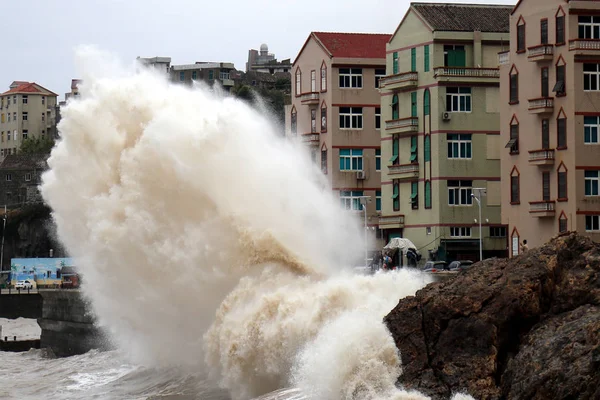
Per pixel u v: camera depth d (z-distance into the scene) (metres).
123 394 44.94
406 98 94.81
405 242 85.19
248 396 38.41
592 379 27.23
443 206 90.88
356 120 103.94
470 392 30.05
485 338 30.83
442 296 31.80
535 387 28.36
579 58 75.69
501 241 92.06
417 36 93.62
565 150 76.31
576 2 76.06
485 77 91.38
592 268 31.78
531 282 31.33
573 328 29.22
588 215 75.69
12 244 166.50
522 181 79.94
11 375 57.69
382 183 97.56
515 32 80.44
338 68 103.50
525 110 79.50
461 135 91.50
